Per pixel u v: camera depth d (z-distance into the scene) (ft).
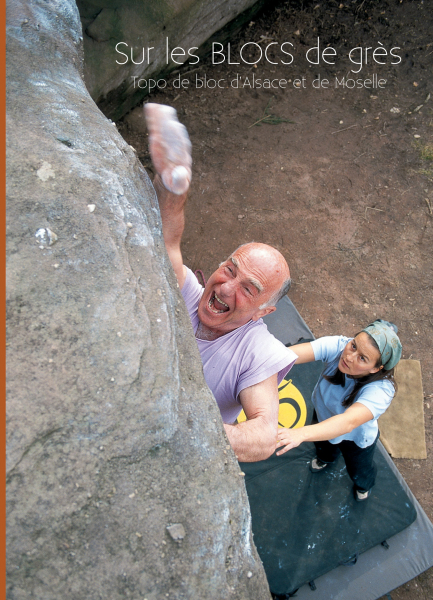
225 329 8.25
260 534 12.10
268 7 24.80
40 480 4.00
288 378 14.48
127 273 4.97
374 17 24.68
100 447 4.24
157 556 4.19
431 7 24.57
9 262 4.63
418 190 20.06
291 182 20.22
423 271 18.22
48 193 5.02
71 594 3.88
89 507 4.10
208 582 4.32
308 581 11.60
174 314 5.44
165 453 4.53
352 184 20.20
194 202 19.60
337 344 9.96
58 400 4.22
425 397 15.57
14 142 5.27
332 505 12.50
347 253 18.60
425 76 23.07
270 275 7.76
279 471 12.92
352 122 21.89
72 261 4.80
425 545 12.19
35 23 6.72
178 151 6.42
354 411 9.11
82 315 4.58
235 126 21.71
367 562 11.94
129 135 21.17
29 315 4.46
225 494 4.71
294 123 21.85
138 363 4.55
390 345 8.80
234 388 7.88
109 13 18.99
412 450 14.53
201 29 21.84
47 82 6.19
